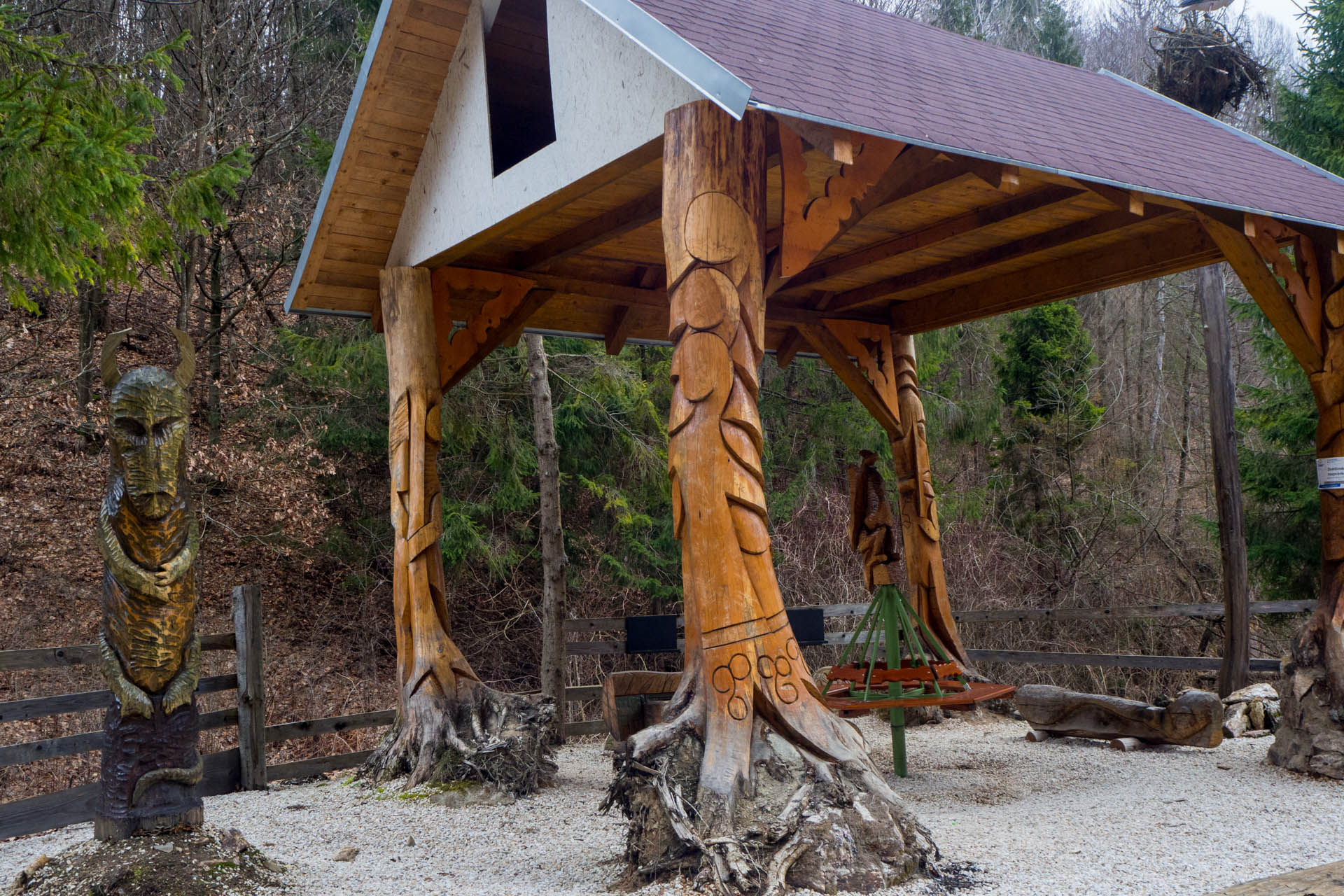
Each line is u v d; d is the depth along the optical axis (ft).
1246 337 64.59
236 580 41.96
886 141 14.56
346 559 44.37
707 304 13.92
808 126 12.92
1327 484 20.35
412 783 19.95
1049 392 51.19
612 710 19.75
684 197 14.20
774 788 12.63
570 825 17.31
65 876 11.67
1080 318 53.98
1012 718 29.45
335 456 44.37
